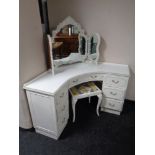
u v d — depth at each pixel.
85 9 1.82
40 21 1.54
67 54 1.93
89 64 2.03
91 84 1.99
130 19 1.70
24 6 1.28
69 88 1.73
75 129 1.79
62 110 1.57
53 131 1.58
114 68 1.87
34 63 1.56
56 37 1.81
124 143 1.60
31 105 1.54
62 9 1.92
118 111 2.00
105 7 1.73
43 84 1.46
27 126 1.70
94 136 1.69
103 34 1.89
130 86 2.11
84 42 1.96
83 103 2.31
